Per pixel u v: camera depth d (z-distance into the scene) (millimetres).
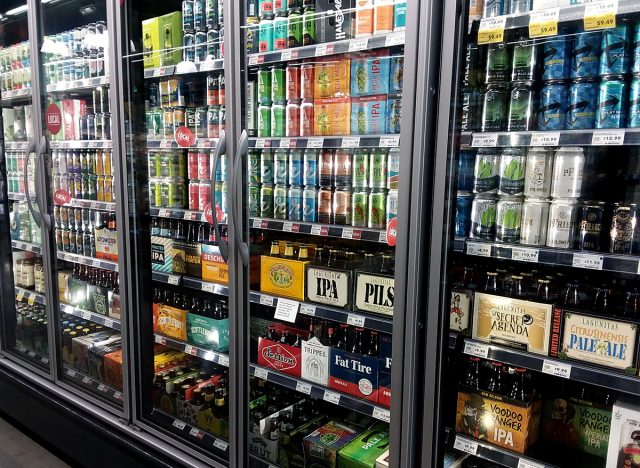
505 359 1656
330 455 2049
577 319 1558
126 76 2336
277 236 2477
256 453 2318
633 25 1478
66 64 2857
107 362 2797
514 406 1703
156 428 2406
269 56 1971
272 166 2221
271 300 2186
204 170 2391
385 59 1853
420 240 1547
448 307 1566
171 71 2285
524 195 1665
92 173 2848
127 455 2373
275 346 2229
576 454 1749
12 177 3383
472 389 1783
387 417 1847
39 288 3318
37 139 2816
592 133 1450
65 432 2705
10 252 3443
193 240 2625
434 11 1444
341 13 1937
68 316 3314
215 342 2398
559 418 1812
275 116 2141
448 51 1438
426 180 1525
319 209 2086
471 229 1764
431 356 1566
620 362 1495
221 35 2252
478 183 1733
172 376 2672
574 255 1512
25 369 3119
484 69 1711
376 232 1863
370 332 2111
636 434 1518
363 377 1947
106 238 2807
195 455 2234
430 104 1485
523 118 1648
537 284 1752
